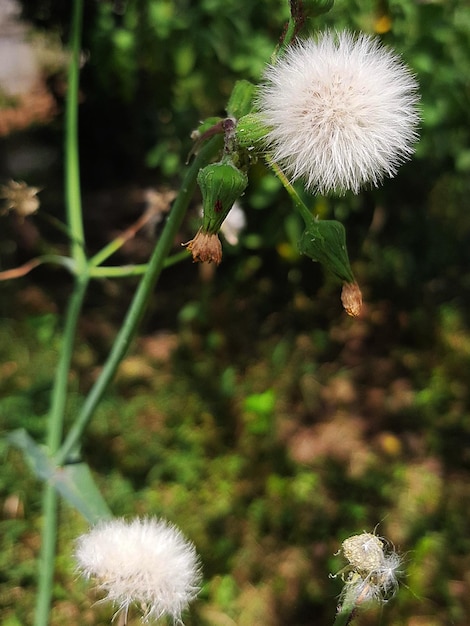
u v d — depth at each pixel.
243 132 0.10
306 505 0.27
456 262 0.41
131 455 0.29
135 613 0.19
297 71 0.10
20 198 0.16
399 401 0.33
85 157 0.51
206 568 0.25
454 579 0.25
